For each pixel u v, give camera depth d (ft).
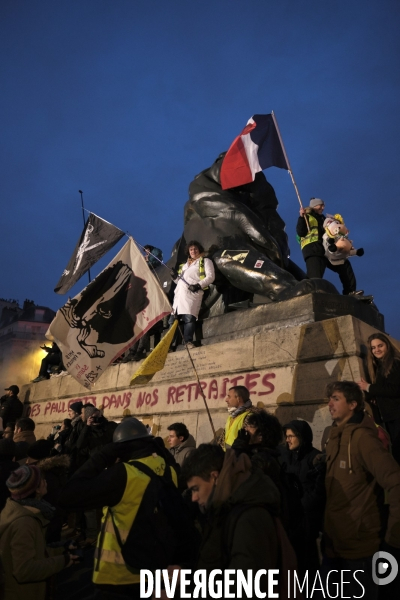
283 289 26.23
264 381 22.38
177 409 26.09
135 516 9.66
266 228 33.45
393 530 9.88
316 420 19.66
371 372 16.48
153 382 28.37
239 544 7.27
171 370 27.48
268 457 10.11
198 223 33.14
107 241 28.89
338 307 23.32
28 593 10.87
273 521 7.70
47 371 43.96
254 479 7.91
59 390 37.93
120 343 22.98
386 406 15.61
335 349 20.21
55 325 22.45
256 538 7.29
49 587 11.71
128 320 23.22
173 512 10.02
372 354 16.40
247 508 7.56
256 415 11.73
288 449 14.30
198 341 27.99
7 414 39.63
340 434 11.41
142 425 11.04
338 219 26.20
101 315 23.26
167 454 11.53
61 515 15.24
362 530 10.64
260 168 28.91
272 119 29.45
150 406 27.99
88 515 23.40
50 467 15.28
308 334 21.39
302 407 20.45
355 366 19.36
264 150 29.09
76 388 35.76
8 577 10.70
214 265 30.19
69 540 11.77
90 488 9.52
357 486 10.87
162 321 32.71
